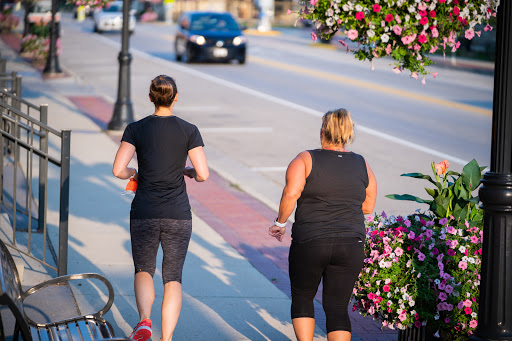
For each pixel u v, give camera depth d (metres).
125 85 37.34
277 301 16.52
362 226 12.02
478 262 13.12
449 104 54.06
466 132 42.66
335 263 11.90
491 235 10.94
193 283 17.31
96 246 19.41
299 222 11.98
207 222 23.09
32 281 16.23
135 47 94.88
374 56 11.94
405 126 44.25
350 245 11.79
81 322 12.12
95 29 119.44
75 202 23.80
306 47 103.69
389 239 13.24
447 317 13.05
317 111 48.97
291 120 44.94
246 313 15.67
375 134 41.38
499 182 10.72
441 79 70.25
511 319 10.92
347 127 12.15
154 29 139.38
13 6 101.75
